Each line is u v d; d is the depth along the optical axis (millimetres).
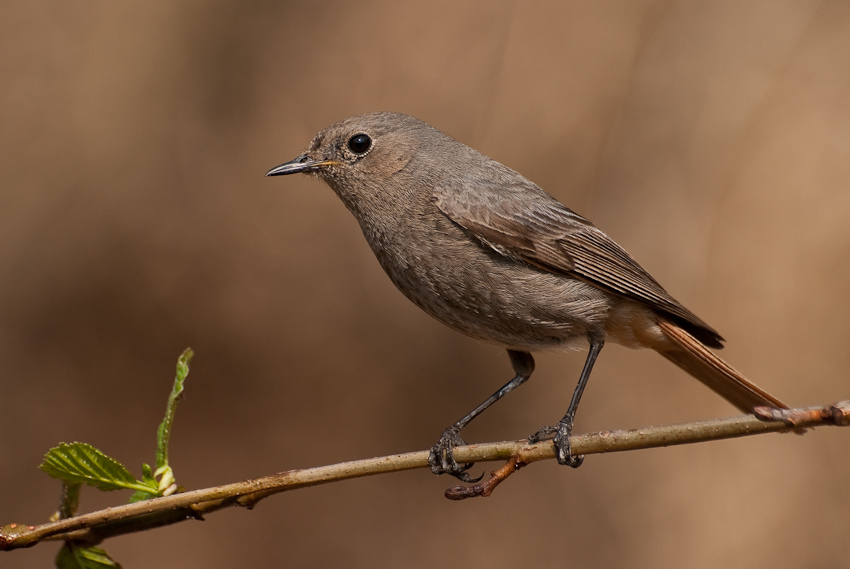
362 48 14656
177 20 14945
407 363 14070
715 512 12703
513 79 13984
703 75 13633
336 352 14133
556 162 13656
